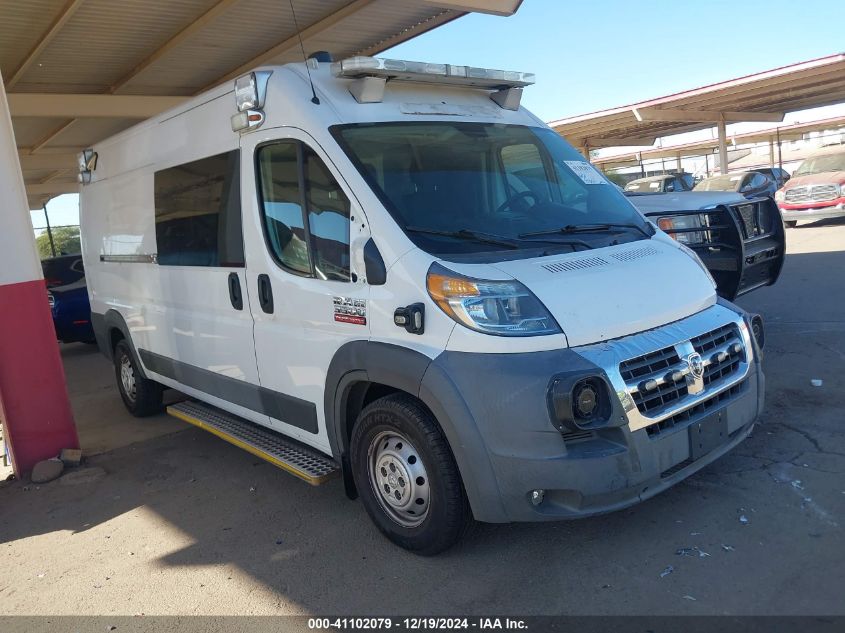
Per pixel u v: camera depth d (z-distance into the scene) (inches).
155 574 154.7
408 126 165.5
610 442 128.2
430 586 137.7
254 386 186.7
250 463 215.9
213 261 196.7
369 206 146.9
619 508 129.1
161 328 231.0
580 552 142.9
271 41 410.0
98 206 273.0
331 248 155.6
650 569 134.6
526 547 146.9
